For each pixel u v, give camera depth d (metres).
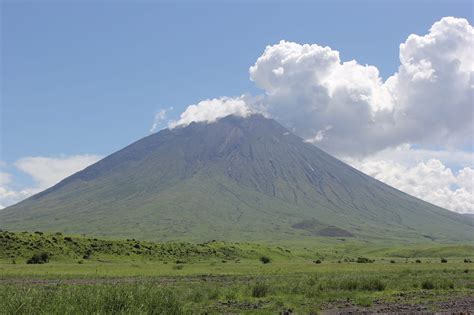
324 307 35.38
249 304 36.34
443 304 37.38
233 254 140.62
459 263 121.94
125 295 25.41
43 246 105.81
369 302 37.19
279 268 95.12
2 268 81.94
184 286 50.97
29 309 22.92
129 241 123.62
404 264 115.31
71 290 28.19
